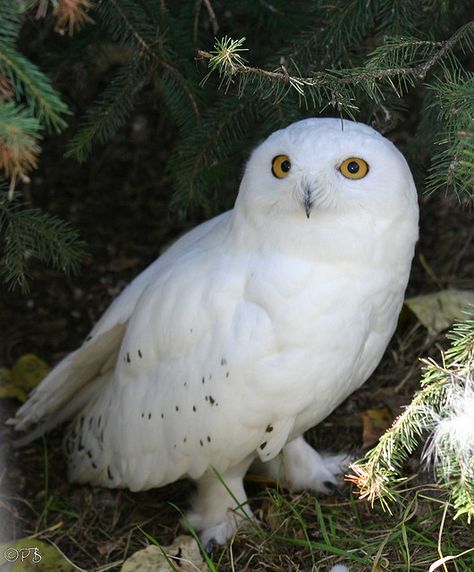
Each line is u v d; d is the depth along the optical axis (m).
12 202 7.76
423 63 6.90
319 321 6.71
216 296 6.94
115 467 7.84
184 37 7.91
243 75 6.12
